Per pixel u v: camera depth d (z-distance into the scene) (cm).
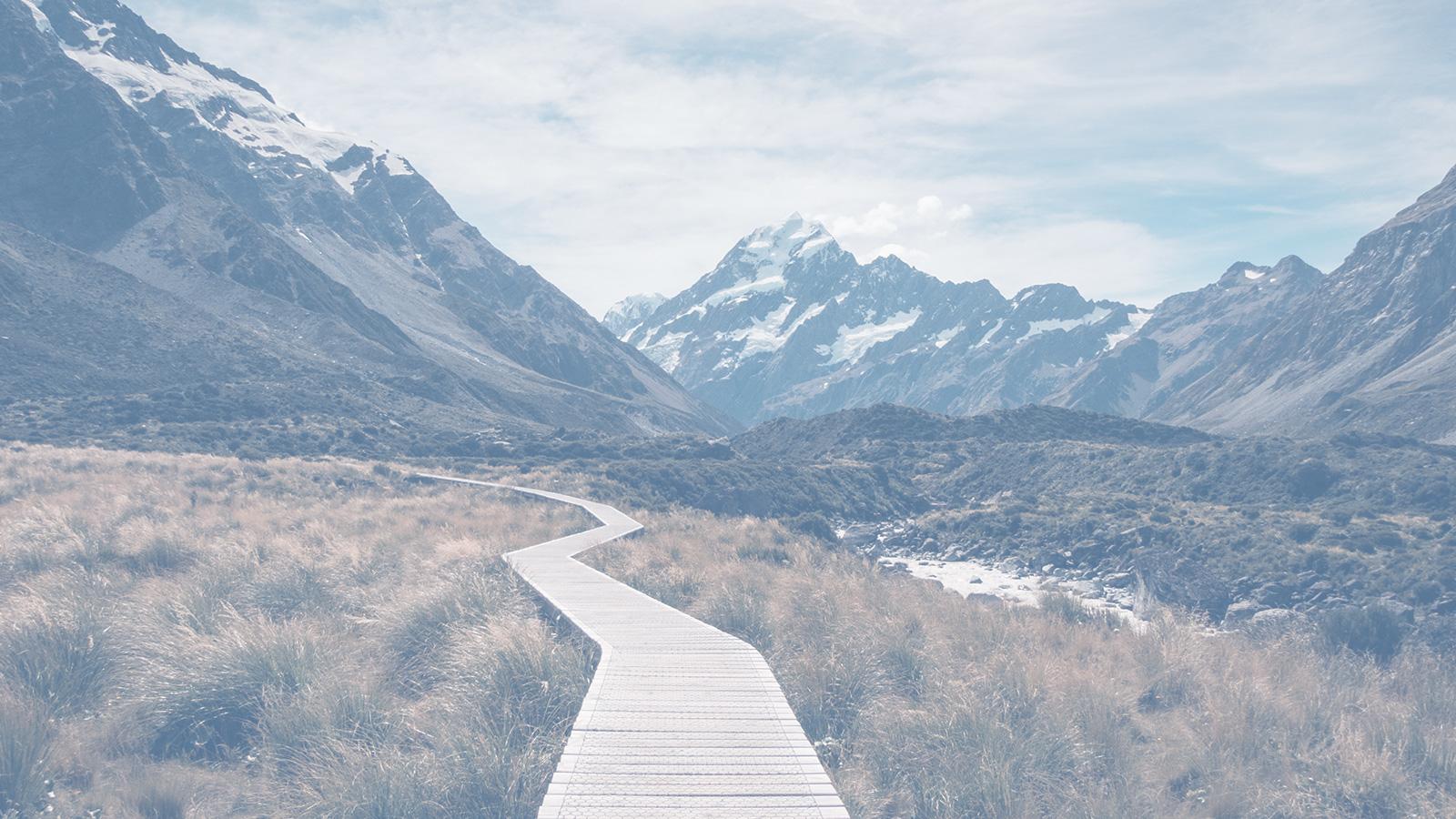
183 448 7000
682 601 2122
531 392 18900
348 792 1035
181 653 1352
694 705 1248
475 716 1224
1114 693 1484
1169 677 1628
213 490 4172
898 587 2670
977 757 1191
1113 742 1309
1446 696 1532
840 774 1175
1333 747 1323
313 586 1886
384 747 1145
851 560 3441
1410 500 5969
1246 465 7094
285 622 1531
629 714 1210
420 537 2877
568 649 1483
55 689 1256
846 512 6869
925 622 1847
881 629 1672
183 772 1135
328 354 13750
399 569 2214
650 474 6650
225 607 1568
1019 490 8119
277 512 3303
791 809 944
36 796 1016
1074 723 1334
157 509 3081
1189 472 7306
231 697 1273
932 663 1567
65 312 11225
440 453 8694
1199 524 5003
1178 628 1883
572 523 3784
